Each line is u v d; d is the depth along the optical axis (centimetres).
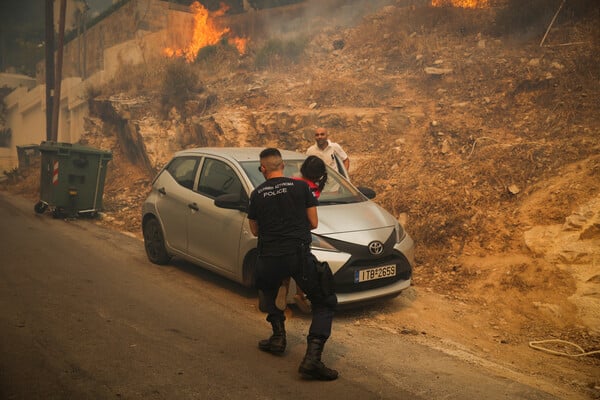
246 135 1230
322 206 591
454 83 1154
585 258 620
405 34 1451
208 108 1438
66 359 424
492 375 432
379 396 381
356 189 652
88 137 1823
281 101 1320
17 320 507
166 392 373
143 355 438
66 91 2380
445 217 767
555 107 952
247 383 394
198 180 674
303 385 394
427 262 716
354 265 529
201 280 677
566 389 420
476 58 1211
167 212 706
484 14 1430
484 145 913
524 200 757
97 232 986
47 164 1131
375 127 1100
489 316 577
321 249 521
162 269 723
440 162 925
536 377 441
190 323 521
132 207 1207
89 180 1117
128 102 1582
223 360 435
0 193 1586
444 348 489
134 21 2242
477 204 778
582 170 761
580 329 541
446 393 391
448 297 624
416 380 413
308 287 408
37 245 848
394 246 558
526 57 1148
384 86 1245
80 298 584
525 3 1318
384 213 607
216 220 616
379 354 465
